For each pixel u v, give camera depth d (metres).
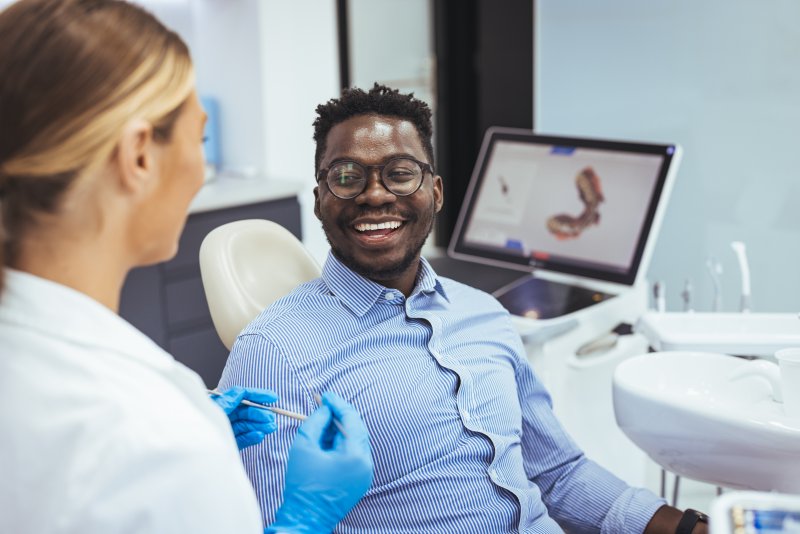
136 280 2.78
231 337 1.53
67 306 0.75
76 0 0.76
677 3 2.85
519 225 2.34
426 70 4.04
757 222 2.81
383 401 1.29
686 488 2.40
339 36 3.69
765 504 0.75
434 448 1.30
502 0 3.70
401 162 1.35
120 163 0.75
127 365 0.76
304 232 3.45
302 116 3.34
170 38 0.79
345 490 0.97
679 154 2.12
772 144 2.75
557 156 2.31
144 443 0.73
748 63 2.75
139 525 0.72
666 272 3.03
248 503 0.79
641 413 1.33
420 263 1.45
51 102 0.72
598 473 1.47
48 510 0.72
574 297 2.16
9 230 0.75
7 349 0.74
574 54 3.10
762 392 1.37
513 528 1.33
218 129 3.41
